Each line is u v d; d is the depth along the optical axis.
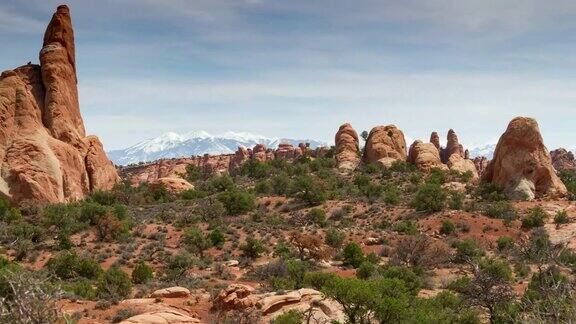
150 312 25.78
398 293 24.81
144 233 60.12
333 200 80.38
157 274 42.00
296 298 30.17
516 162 74.62
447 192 76.00
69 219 60.62
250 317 27.55
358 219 69.50
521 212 64.38
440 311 27.38
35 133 78.56
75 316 25.72
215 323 27.02
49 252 50.31
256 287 37.66
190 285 37.12
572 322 13.95
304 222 67.94
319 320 26.05
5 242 52.12
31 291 13.35
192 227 59.56
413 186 86.31
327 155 137.12
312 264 46.97
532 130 75.12
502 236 55.78
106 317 26.70
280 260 44.44
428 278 41.56
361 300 22.89
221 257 50.59
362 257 48.59
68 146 83.75
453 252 51.97
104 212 62.31
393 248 54.25
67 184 79.56
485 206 67.38
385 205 74.12
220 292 31.08
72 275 40.09
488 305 28.03
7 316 12.87
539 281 25.91
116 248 52.53
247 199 75.88
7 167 72.69
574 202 67.44
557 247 50.25
